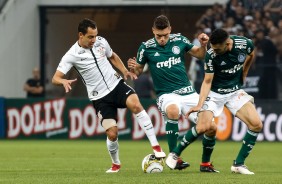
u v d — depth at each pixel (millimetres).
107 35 81875
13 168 36031
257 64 65375
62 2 76125
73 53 31734
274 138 61969
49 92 78250
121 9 77625
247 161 41625
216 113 31781
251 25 67312
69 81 31297
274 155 46906
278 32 67125
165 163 34812
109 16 81062
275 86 65188
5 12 72375
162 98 33469
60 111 63844
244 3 70500
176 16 79188
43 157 44281
